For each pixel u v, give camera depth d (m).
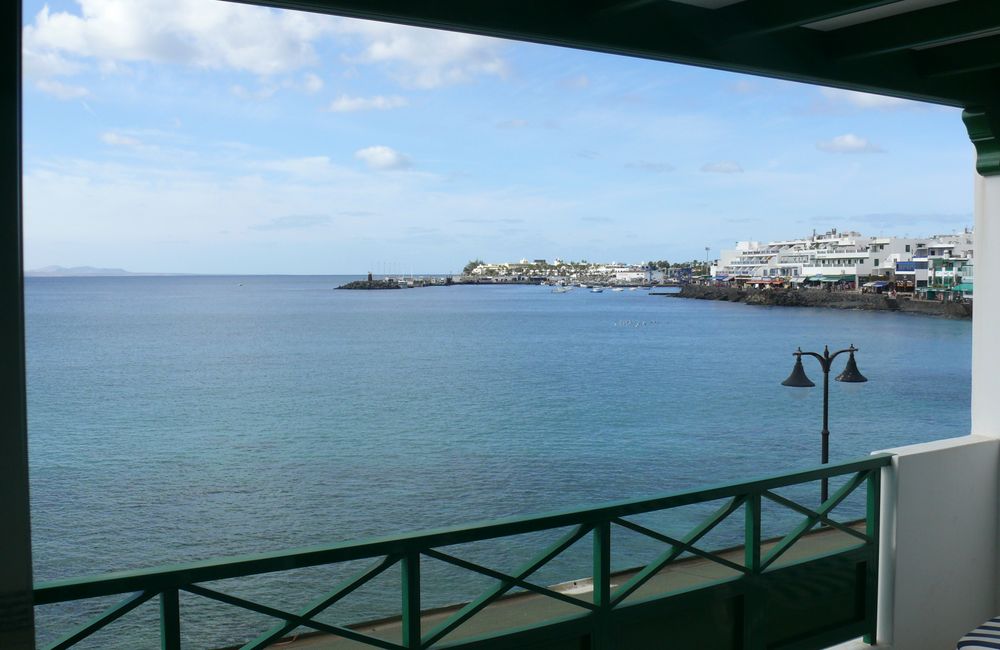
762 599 3.11
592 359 69.56
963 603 3.73
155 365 65.88
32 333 90.25
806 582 3.27
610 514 2.67
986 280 3.85
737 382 57.38
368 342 82.62
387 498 31.38
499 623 3.34
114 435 42.03
